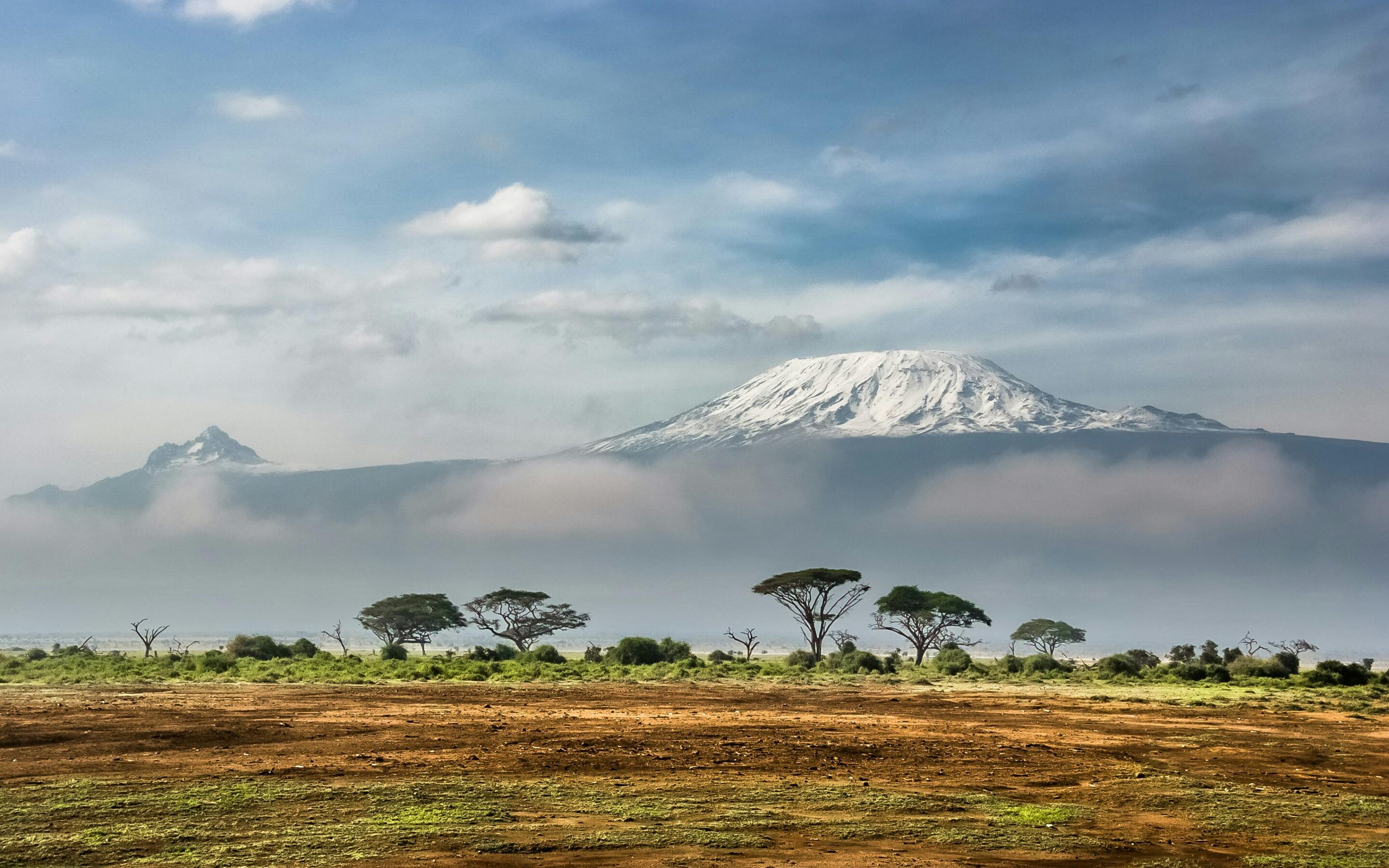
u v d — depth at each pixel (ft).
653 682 196.34
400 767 71.46
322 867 45.91
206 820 54.24
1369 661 370.12
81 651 286.87
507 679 205.05
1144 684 210.79
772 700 147.64
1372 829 57.88
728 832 53.36
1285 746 93.15
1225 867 49.57
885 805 61.36
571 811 57.52
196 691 149.07
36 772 68.03
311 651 314.55
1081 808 62.39
